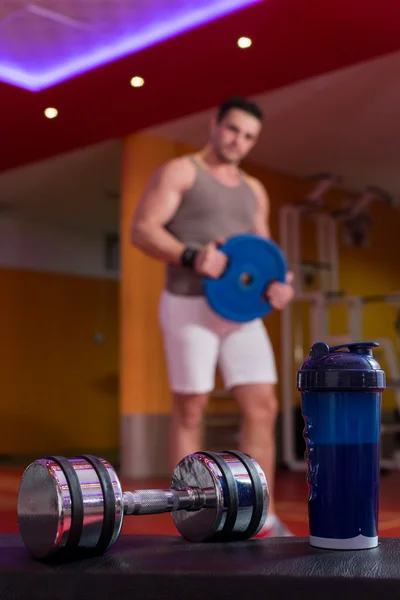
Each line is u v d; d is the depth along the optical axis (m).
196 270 2.80
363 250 8.46
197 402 2.84
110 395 10.28
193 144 6.61
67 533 0.88
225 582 0.81
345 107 5.90
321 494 0.97
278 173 7.55
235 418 6.91
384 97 5.70
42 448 9.60
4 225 9.42
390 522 3.63
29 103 5.78
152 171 6.40
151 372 6.38
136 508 0.98
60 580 0.84
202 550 0.96
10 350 9.41
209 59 5.11
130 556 0.92
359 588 0.79
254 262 2.86
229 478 1.04
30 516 0.91
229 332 2.89
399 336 8.31
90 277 10.18
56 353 9.81
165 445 6.39
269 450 2.89
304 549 0.96
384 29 4.67
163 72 5.29
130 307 6.39
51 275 9.80
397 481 5.84
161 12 4.70
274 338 7.36
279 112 5.98
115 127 6.20
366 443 0.97
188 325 2.84
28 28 4.89
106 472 0.93
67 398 9.88
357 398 0.98
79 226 9.95
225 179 3.06
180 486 1.07
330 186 7.94
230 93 5.55
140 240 2.94
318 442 0.98
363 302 6.67
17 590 0.84
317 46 4.90
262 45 4.91
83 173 7.47
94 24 4.83
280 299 2.90
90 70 5.39
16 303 9.48
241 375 2.87
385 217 8.80
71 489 0.89
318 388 0.98
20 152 6.79
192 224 2.99
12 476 6.68
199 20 4.82
